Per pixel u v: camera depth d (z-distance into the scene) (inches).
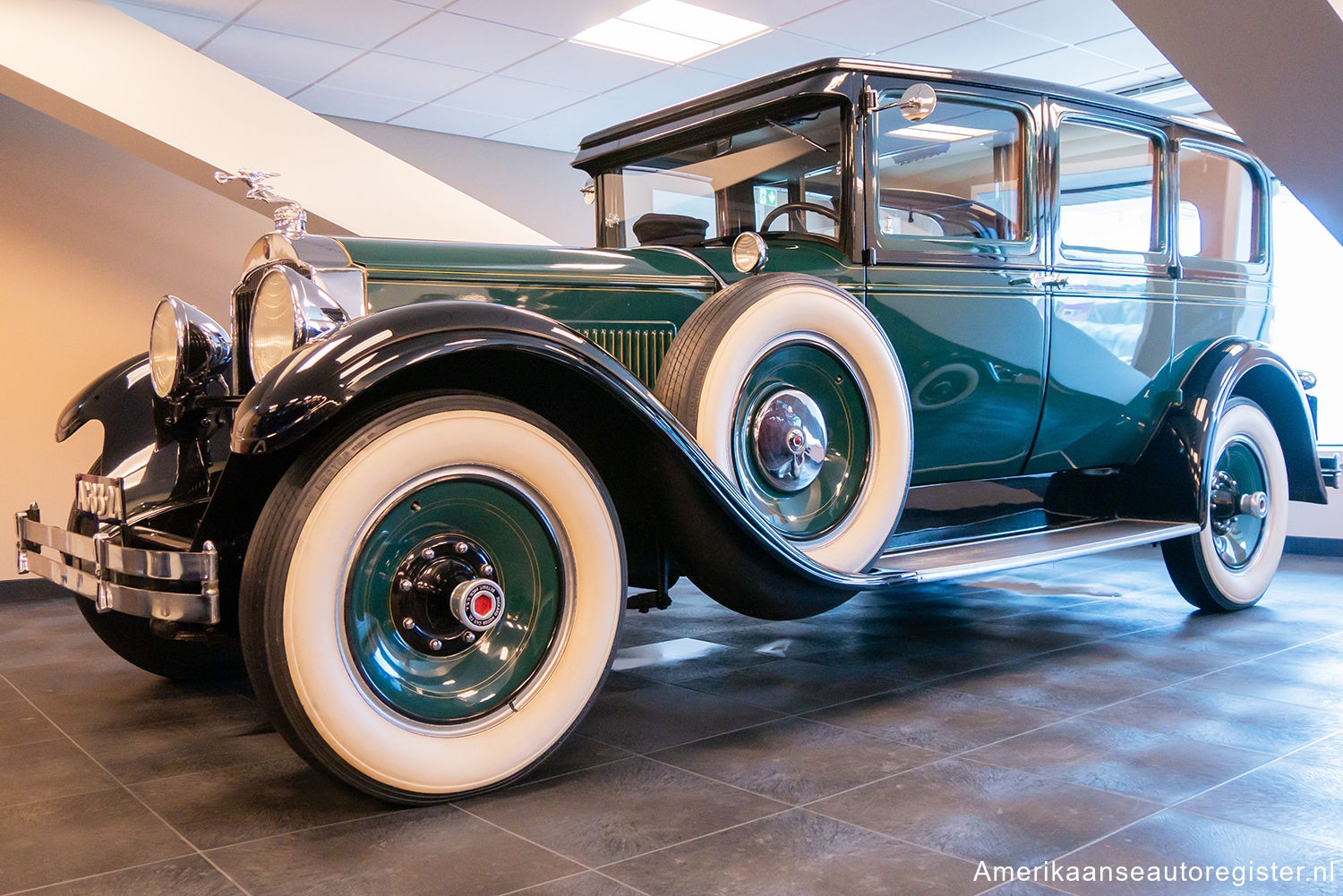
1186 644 125.0
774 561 89.0
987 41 241.9
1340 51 107.3
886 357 101.0
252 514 77.2
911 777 78.5
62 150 187.6
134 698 107.8
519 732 76.3
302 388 66.6
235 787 78.7
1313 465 152.0
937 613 148.4
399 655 73.0
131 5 216.4
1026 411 122.5
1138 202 132.7
